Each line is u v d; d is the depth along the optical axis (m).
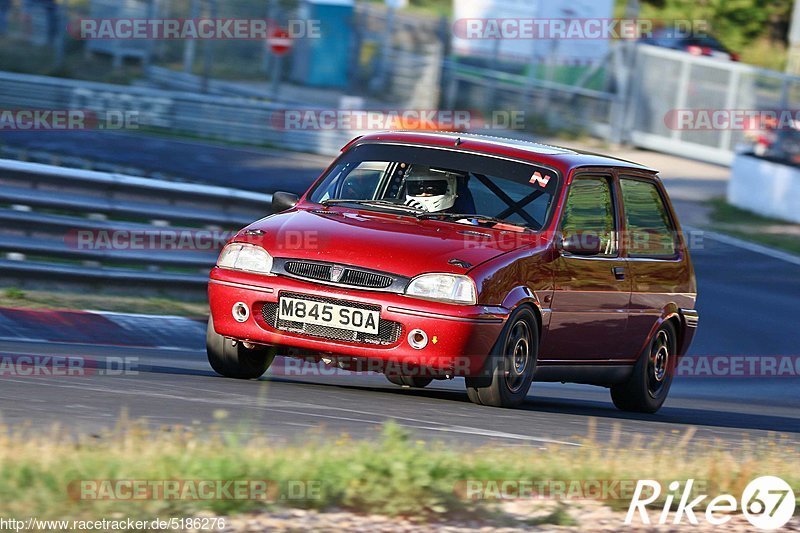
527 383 25.83
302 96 111.19
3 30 114.50
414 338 23.70
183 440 14.93
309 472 13.73
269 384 25.59
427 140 28.38
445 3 147.50
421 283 23.89
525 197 27.03
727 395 42.69
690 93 108.94
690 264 32.47
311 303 24.25
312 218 26.14
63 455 13.27
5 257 41.38
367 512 13.04
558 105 110.62
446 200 26.73
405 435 15.54
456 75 110.50
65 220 39.50
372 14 121.31
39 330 33.66
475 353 23.97
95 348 31.95
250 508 12.65
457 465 14.98
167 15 113.31
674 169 102.75
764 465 17.88
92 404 19.14
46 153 73.31
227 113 93.19
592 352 28.14
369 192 27.50
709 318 55.47
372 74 112.62
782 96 105.44
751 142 106.12
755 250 75.56
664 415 31.23
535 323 25.66
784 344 52.44
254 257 25.08
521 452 16.56
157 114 91.56
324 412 20.91
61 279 39.12
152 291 41.44
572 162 28.34
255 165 81.88
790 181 86.38
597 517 14.15
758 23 152.88
